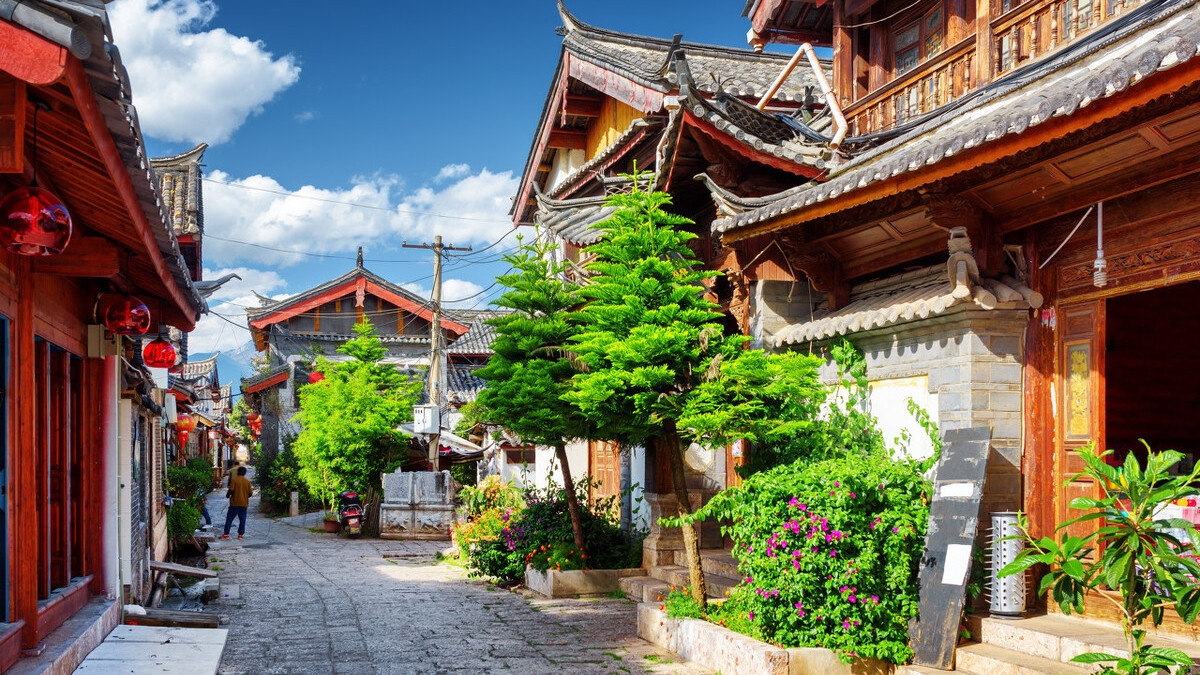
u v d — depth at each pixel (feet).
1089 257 23.16
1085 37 26.35
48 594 22.71
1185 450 34.91
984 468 22.98
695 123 32.73
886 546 23.53
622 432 32.01
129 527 30.66
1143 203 21.71
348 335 111.45
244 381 130.41
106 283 28.68
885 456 26.55
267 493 106.93
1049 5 27.91
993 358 24.36
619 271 28.12
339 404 80.64
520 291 39.29
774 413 26.71
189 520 54.85
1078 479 23.07
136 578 33.30
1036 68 27.07
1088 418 23.02
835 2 38.75
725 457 38.99
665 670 25.96
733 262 33.65
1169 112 18.85
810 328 29.91
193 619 28.91
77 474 27.61
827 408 29.94
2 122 12.80
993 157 20.62
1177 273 20.89
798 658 22.88
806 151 33.47
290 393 109.09
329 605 37.93
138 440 35.45
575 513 40.86
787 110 47.44
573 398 28.76
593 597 39.19
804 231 31.07
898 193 25.59
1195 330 35.63
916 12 35.09
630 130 45.88
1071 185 22.34
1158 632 20.90
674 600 29.04
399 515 73.67
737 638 24.47
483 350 99.04
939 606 22.66
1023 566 16.96
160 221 19.53
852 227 29.55
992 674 21.26
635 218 28.30
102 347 27.68
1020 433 24.39
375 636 31.07
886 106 34.94
